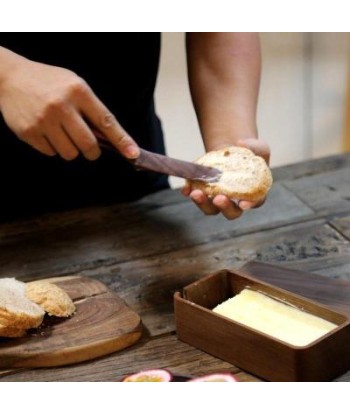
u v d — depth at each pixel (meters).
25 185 1.26
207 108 1.09
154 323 0.87
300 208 1.15
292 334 0.74
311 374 0.71
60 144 0.87
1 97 0.88
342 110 2.13
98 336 0.81
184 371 0.77
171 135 2.00
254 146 0.97
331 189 1.21
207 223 1.13
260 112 2.08
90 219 1.18
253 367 0.75
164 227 1.13
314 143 2.16
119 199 1.28
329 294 0.87
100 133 0.87
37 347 0.80
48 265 1.04
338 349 0.73
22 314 0.81
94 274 1.00
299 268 0.97
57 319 0.85
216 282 0.84
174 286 0.96
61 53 1.17
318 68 2.06
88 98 0.84
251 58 1.12
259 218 1.13
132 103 1.25
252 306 0.80
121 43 1.18
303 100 2.10
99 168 1.26
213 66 1.12
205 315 0.78
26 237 1.13
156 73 1.25
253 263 0.96
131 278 0.98
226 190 0.89
